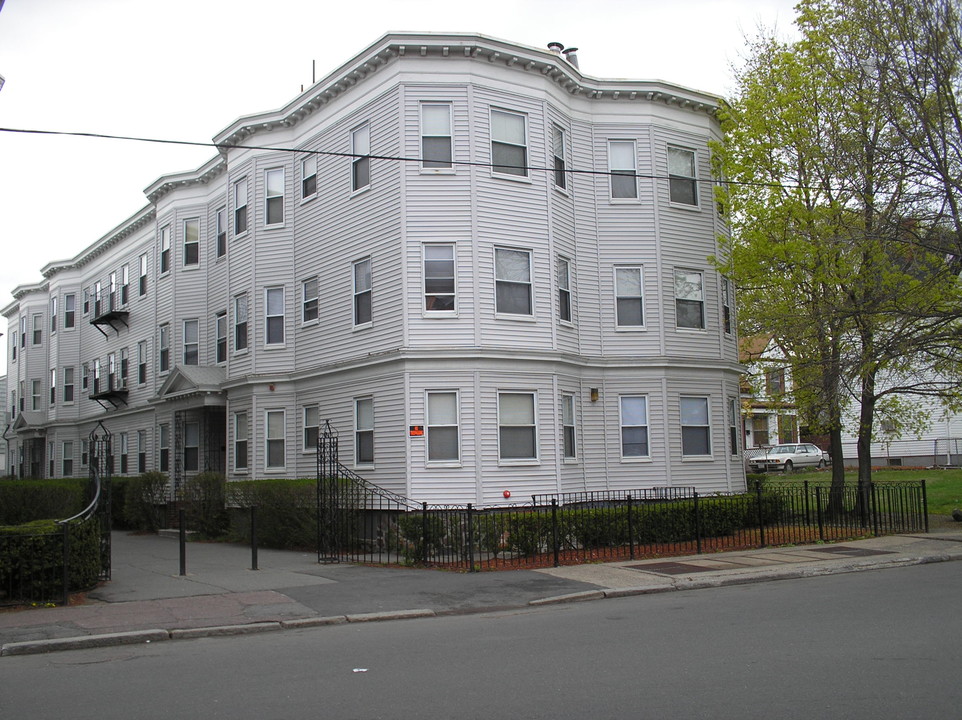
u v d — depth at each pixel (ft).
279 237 83.35
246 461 83.61
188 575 52.34
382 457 69.92
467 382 68.54
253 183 84.84
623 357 78.13
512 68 73.15
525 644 32.17
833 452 80.33
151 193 107.14
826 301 71.26
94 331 133.28
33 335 154.20
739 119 75.56
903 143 69.46
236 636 36.81
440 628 36.99
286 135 83.76
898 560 54.65
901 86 66.95
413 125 70.64
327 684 26.71
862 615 36.06
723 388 82.89
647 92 80.43
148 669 30.04
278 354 82.28
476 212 70.03
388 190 71.41
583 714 22.18
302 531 66.33
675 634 33.01
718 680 25.36
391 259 70.59
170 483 98.78
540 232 72.84
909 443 149.79
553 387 71.77
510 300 71.20
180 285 102.32
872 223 71.20
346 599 43.70
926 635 31.50
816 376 73.92
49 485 72.90
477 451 67.92
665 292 80.18
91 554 46.37
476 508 67.10
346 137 76.59
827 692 23.75
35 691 27.02
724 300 85.05
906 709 22.02
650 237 80.18
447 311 69.00
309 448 79.36
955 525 74.69
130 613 40.16
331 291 77.25
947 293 69.10
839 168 71.56
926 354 74.13
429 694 24.94
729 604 40.34
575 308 76.43
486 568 53.42
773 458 152.05
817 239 71.05
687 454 79.97
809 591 43.93
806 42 72.84
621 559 56.59
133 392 116.16
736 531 68.95
